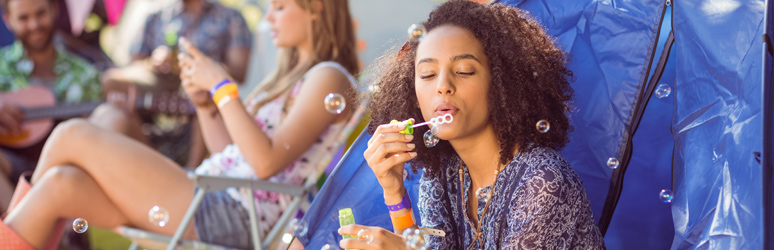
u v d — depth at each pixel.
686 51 1.39
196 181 1.85
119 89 3.56
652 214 1.59
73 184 1.88
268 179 2.00
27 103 3.43
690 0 1.37
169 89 3.67
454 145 1.31
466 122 1.24
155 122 3.80
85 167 1.93
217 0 3.90
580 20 1.56
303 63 2.13
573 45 1.57
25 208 1.86
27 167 3.16
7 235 1.81
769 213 1.08
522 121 1.26
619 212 1.61
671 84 1.57
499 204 1.25
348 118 2.09
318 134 2.03
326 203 1.58
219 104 2.00
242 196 2.00
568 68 1.56
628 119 1.52
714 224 1.22
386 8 3.71
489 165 1.30
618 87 1.53
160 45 3.74
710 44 1.32
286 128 1.99
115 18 4.20
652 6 1.49
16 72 3.46
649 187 1.59
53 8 3.57
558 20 1.58
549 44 1.35
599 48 1.55
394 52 1.44
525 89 1.27
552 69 1.31
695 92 1.36
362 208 1.58
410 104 1.37
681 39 1.40
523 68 1.26
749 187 1.14
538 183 1.19
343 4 2.18
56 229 1.91
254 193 2.00
